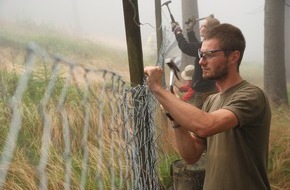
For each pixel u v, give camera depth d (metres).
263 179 1.62
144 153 2.07
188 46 3.97
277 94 6.61
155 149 2.60
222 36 1.54
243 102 1.43
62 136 2.08
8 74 2.02
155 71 1.43
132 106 1.82
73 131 2.30
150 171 2.20
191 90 4.17
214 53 1.55
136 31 2.12
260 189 1.56
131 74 2.17
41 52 0.65
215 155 1.60
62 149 2.04
